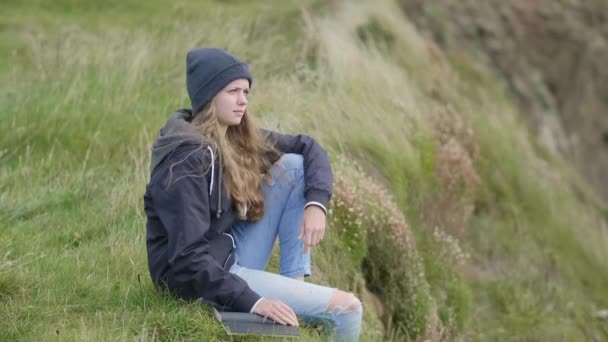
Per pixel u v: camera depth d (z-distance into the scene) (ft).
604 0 96.99
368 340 26.25
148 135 37.04
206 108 22.58
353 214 31.22
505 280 46.06
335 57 46.26
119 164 35.42
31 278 24.44
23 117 37.29
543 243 52.16
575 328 44.83
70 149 36.37
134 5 64.59
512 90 83.15
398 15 66.44
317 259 29.63
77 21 60.90
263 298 21.53
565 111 87.81
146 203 22.44
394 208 34.42
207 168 21.85
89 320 22.48
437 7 83.05
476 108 60.70
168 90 42.09
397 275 33.32
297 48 48.42
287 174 24.08
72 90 39.09
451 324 36.35
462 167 44.70
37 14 63.10
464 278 42.86
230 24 48.75
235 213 22.90
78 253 26.78
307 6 60.29
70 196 32.01
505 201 52.29
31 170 34.17
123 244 27.45
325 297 22.54
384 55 55.72
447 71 64.90
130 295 23.72
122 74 41.78
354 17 60.54
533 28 89.35
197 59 22.61
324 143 36.35
